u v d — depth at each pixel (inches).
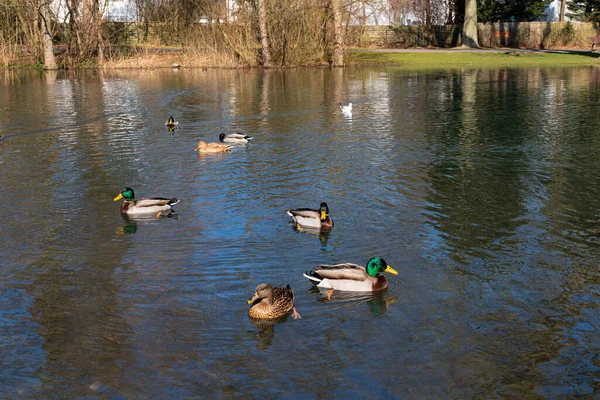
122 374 324.8
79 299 402.0
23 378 320.8
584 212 562.6
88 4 2057.1
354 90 1435.8
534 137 887.7
